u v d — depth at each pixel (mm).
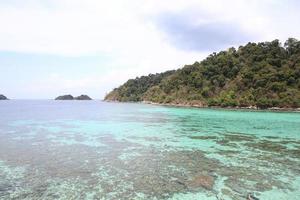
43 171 13453
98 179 12383
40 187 11312
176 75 121625
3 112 59562
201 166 14672
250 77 85375
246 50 105562
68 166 14375
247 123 36656
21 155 16625
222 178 12688
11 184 11617
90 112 60406
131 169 13984
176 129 29766
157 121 38906
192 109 72125
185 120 40531
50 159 15734
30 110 69500
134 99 157250
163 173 13367
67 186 11461
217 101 81562
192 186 11641
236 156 17094
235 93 83750
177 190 11188
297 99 68875
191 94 99188
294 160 16141
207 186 11648
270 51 96812
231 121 39281
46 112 60125
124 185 11672
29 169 13750
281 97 72250
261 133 27234
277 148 19703
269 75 79938
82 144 20391
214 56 114125
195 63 117375
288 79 77000
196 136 24891
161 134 25953
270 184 11945
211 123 36438
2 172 13227
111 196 10484
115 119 41906
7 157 16109
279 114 53906
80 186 11484
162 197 10477
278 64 88312
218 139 23406
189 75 110875
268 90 76438
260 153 18000
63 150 18188
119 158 16203
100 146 19734
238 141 22516
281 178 12750
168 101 106750
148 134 25891
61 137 23562
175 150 18703
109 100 189125
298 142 22266
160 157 16609
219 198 10445
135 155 17031
